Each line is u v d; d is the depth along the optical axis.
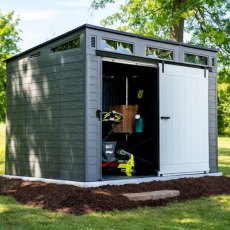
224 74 16.14
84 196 6.05
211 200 6.82
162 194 6.61
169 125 8.18
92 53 7.00
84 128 6.87
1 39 14.95
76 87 7.08
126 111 8.54
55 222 5.15
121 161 8.22
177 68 8.38
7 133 8.77
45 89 7.75
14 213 5.64
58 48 7.56
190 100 8.59
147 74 9.24
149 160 8.85
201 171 8.74
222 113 31.08
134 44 7.72
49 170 7.61
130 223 5.16
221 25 15.75
